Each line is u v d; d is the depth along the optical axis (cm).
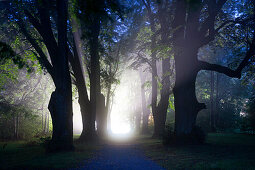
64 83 1395
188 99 1683
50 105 1394
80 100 2262
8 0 1619
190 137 1631
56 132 1368
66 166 855
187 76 1692
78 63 2208
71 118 1421
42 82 3606
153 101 2702
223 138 2198
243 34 2055
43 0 1445
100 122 2811
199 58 3200
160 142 2003
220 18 2102
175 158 1054
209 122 4194
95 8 699
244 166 791
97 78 2644
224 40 2256
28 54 2334
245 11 2164
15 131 2955
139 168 824
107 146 1734
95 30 2214
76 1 757
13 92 3109
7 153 1339
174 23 1712
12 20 1870
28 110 2825
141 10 2331
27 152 1370
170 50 1725
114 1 767
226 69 1641
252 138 2202
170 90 2612
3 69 2442
